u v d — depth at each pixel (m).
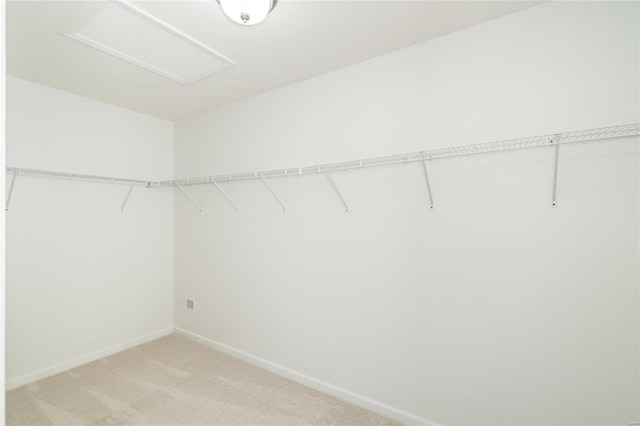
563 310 1.44
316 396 2.10
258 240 2.53
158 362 2.56
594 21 1.38
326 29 1.66
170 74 2.17
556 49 1.46
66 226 2.45
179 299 3.15
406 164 1.84
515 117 1.55
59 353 2.40
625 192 1.33
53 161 2.38
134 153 2.90
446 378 1.73
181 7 1.47
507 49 1.57
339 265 2.10
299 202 2.29
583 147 1.40
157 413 1.89
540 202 1.49
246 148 2.62
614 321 1.35
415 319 1.82
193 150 3.05
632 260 1.32
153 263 3.05
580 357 1.41
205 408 1.95
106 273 2.69
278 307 2.40
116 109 2.77
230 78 2.24
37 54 1.89
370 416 1.90
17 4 1.44
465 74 1.67
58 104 2.41
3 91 0.48
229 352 2.71
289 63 2.03
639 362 1.30
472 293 1.65
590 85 1.39
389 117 1.91
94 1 1.43
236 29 1.65
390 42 1.80
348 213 2.06
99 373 2.37
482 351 1.63
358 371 2.02
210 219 2.89
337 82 2.11
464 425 1.68
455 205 1.70
